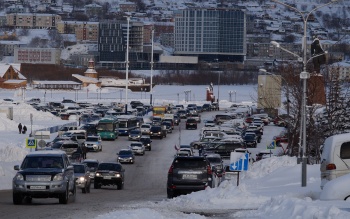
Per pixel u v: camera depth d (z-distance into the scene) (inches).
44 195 1956.2
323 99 4215.1
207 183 2399.1
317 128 3946.9
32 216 1592.0
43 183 1950.1
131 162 4977.9
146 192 3184.1
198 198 2095.2
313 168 2866.6
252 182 2760.8
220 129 6530.5
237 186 2153.1
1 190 2876.5
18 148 4254.4
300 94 4084.6
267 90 7657.5
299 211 1347.2
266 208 1574.8
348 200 1601.9
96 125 6712.6
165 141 6658.5
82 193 2940.5
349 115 4126.5
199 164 2410.2
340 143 1984.5
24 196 1963.6
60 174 1982.0
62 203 2012.8
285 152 3858.3
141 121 7652.6
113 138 6441.9
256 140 6264.8
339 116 3983.8
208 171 2404.0
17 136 6048.2
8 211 1726.1
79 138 5846.5
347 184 1649.9
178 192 2409.0
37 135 3917.3
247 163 2313.0
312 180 2600.9
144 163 5032.0
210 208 1865.2
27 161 2025.1
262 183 2687.0
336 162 1977.1
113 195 2859.3
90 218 1514.5
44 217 1565.0
